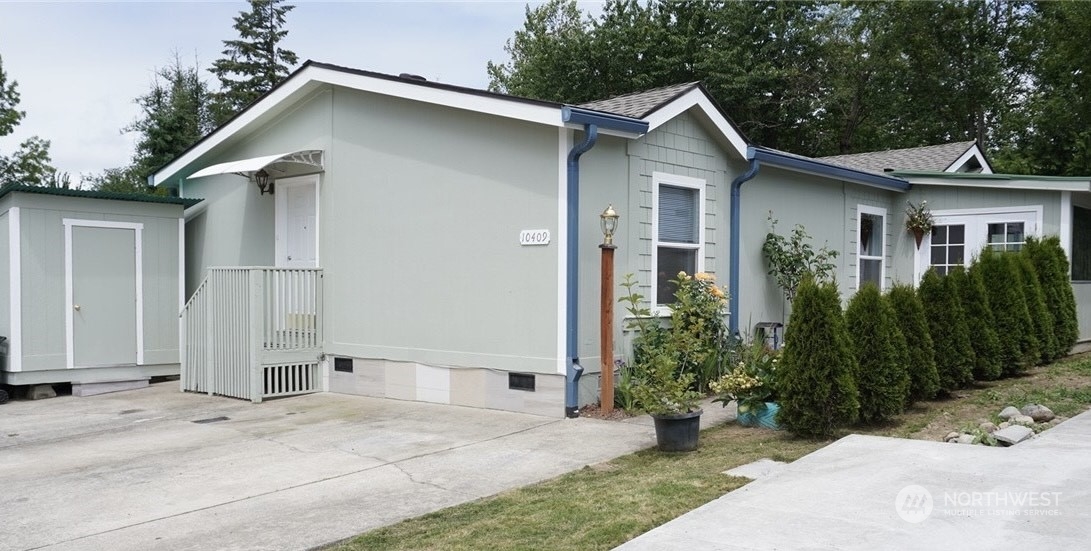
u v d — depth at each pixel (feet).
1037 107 82.74
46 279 32.65
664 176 28.55
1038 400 24.85
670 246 29.09
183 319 33.55
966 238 40.32
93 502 17.16
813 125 97.25
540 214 25.45
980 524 13.37
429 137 28.53
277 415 27.22
